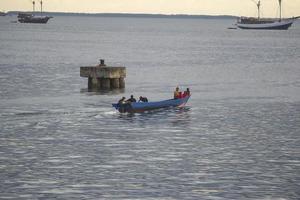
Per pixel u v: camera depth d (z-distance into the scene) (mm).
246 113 155000
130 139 122938
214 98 181750
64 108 159375
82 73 193000
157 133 129250
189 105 167250
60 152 111500
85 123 139500
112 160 105938
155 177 95938
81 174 97375
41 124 137625
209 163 104250
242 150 113938
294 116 151250
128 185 91875
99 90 193125
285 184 93062
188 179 94938
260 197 87188
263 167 102000
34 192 88812
